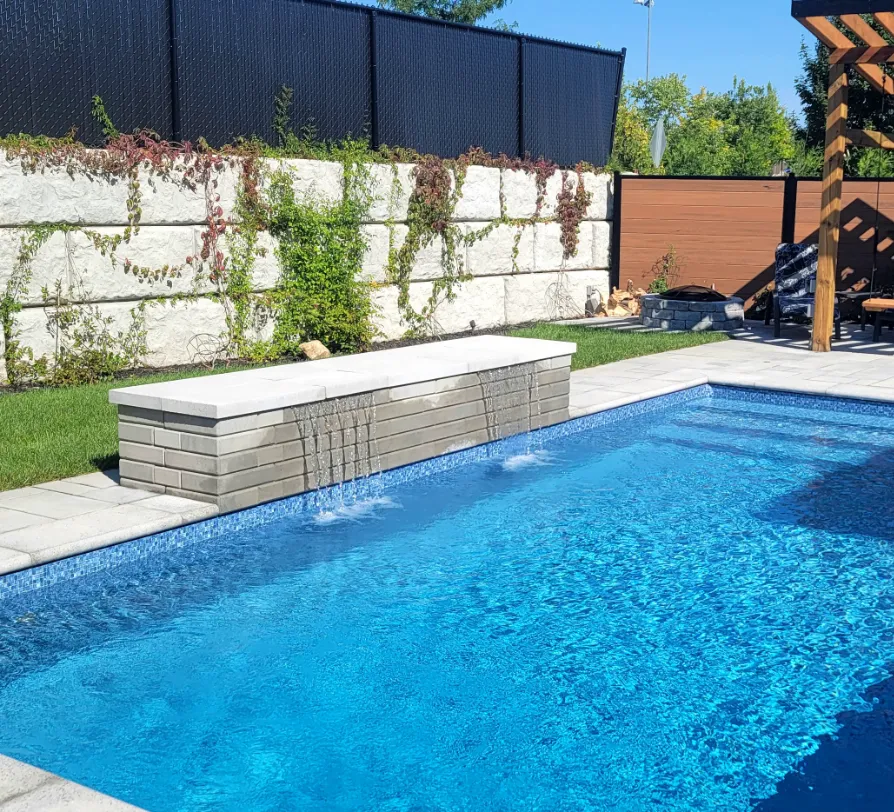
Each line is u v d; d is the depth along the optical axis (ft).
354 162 43.16
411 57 46.50
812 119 81.00
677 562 20.61
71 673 15.44
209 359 38.68
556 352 30.14
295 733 13.85
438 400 26.61
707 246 57.16
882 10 35.70
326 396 23.03
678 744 13.62
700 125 156.25
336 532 22.16
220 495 20.88
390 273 45.62
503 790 12.53
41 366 33.50
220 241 38.70
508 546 21.50
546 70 54.13
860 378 36.50
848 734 13.88
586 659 16.22
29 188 32.71
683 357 42.09
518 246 52.65
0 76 32.40
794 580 19.62
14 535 18.62
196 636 16.85
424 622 17.61
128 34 35.86
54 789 10.28
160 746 13.44
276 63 40.81
